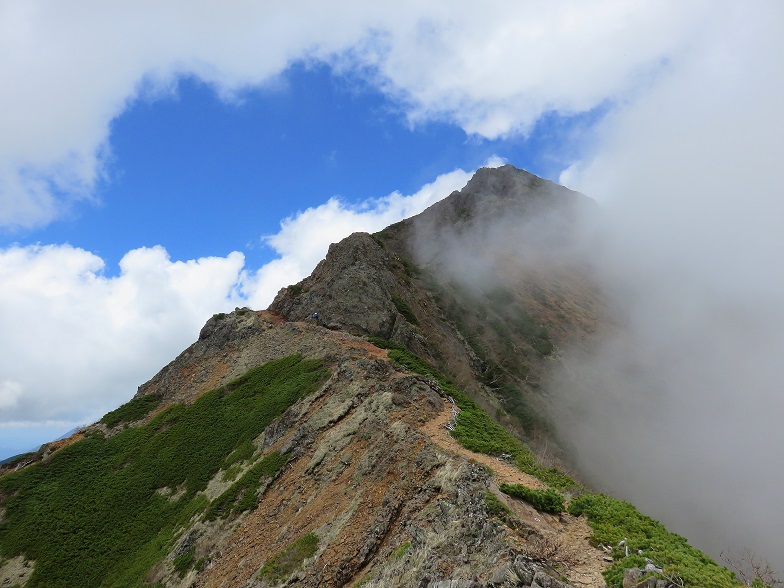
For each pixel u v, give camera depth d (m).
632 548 17.19
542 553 17.00
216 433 50.03
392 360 50.56
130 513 44.09
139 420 59.56
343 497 29.62
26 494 47.62
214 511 37.66
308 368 52.81
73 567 39.41
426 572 18.61
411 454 28.91
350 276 70.75
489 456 28.72
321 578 24.11
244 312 73.81
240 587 27.31
